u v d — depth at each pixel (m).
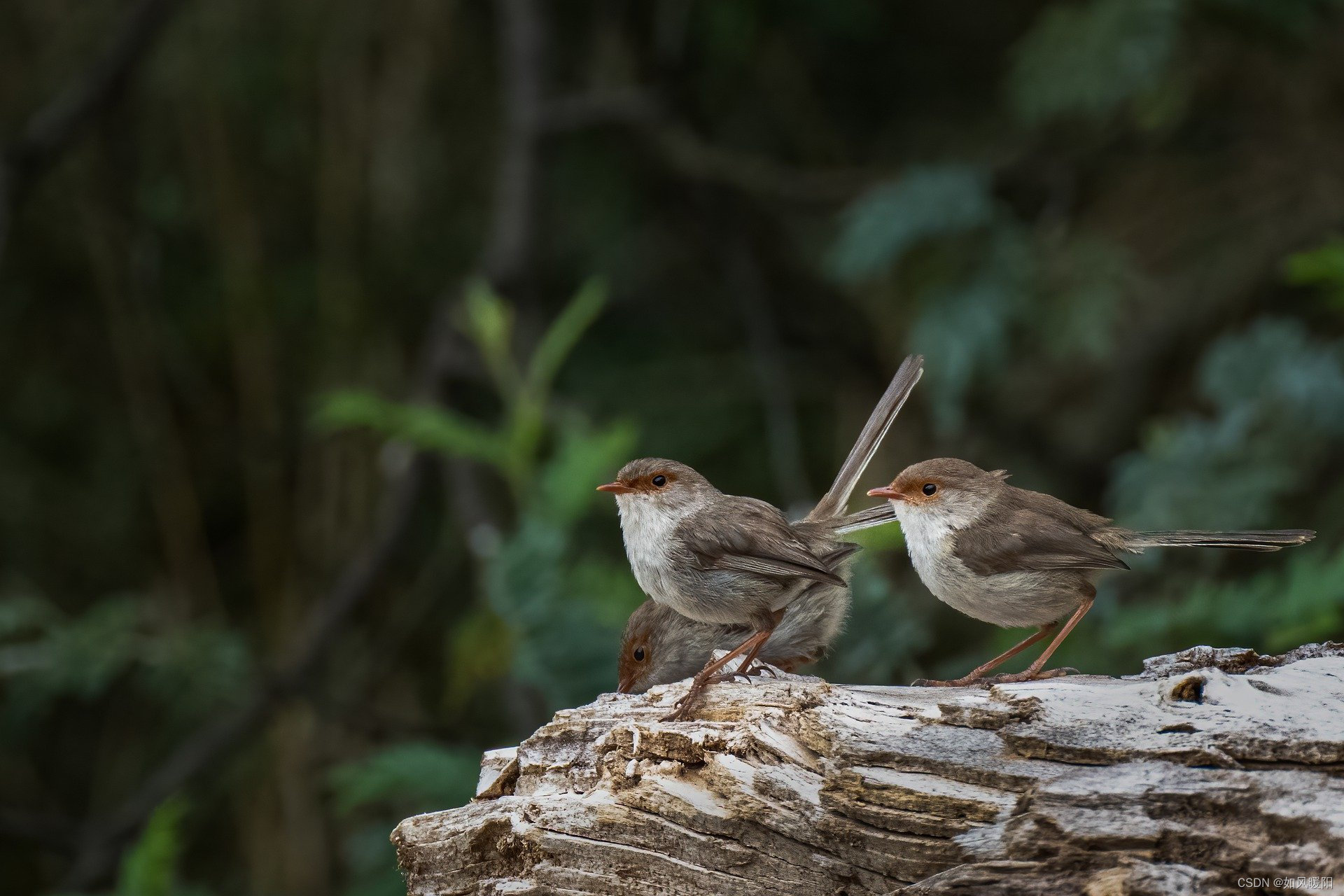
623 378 14.31
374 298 14.36
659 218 15.16
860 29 14.27
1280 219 13.46
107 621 11.83
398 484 11.57
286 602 13.71
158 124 14.65
